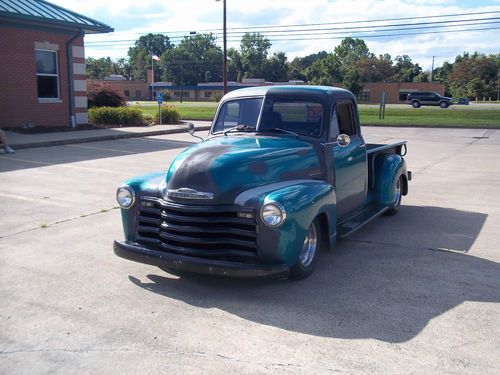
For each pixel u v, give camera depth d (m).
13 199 8.64
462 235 6.93
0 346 3.86
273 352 3.76
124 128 22.34
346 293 4.86
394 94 84.38
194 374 3.47
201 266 4.57
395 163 7.69
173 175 4.88
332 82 90.00
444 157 15.55
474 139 22.03
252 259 4.63
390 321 4.26
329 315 4.38
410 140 21.47
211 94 106.12
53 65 19.70
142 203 5.06
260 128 5.90
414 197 9.53
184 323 4.23
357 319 4.30
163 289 4.96
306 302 4.65
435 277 5.30
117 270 5.47
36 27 18.69
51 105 19.61
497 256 6.02
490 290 4.95
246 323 4.23
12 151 14.09
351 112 6.53
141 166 12.13
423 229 7.25
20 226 7.09
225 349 3.80
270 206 4.48
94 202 8.49
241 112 6.07
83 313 4.43
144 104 64.88
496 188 10.41
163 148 15.91
